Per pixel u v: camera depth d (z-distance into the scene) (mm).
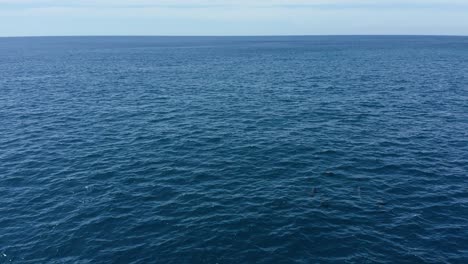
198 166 25797
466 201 20781
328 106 42719
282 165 25922
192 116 38812
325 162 26406
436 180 23453
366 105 42938
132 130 33969
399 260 15727
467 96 47062
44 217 19328
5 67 81250
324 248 16594
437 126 34562
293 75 69250
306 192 21922
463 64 84438
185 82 61406
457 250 16406
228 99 47219
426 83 57125
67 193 21891
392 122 36062
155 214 19547
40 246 16938
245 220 18859
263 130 33906
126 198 21266
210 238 17328
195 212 19719
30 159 26953
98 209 20078
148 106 43250
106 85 57812
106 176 24156
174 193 21875
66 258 16125
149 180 23578
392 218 19047
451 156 27328
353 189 22297
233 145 29984
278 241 17109
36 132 33250
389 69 76375
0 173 24484
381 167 25484
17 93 50344
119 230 18109
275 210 19891
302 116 38531
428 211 19734
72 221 18938
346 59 102000
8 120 36906
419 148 29016
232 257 15984
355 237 17391
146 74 71688
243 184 23031
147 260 15852
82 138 31703
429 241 17062
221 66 86875
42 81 61281
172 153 28266
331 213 19562
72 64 89938
